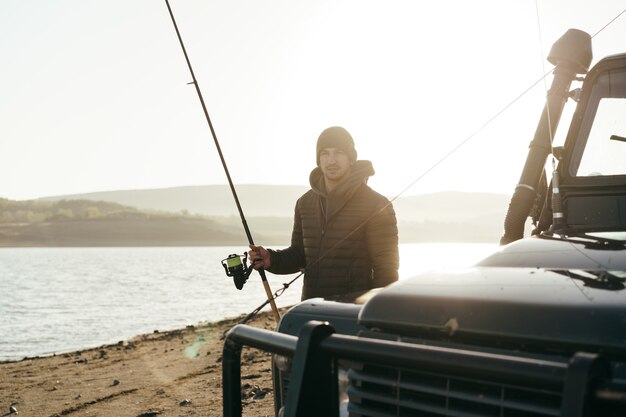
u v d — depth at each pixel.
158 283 49.06
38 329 22.72
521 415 2.07
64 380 9.38
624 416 1.68
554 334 2.11
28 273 68.88
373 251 4.45
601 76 3.62
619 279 2.29
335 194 4.50
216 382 8.05
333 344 2.25
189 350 11.52
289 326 3.10
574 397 1.68
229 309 27.20
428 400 2.27
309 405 2.25
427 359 2.00
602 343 2.02
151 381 8.62
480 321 2.26
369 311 2.60
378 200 4.47
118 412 6.89
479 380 1.90
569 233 3.12
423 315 2.41
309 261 4.61
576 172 3.50
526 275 2.47
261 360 9.00
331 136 4.51
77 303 33.12
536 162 3.74
